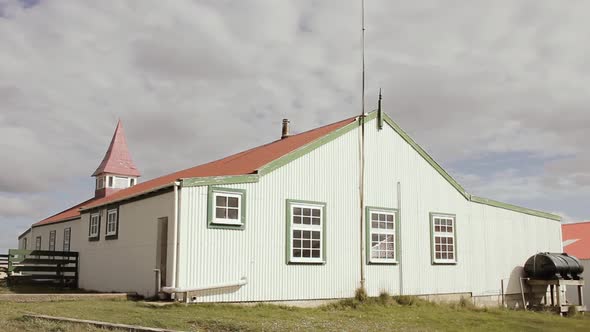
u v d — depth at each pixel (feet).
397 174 73.36
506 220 85.92
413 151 75.82
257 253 58.65
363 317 54.49
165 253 59.88
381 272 69.26
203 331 40.63
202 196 55.52
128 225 67.31
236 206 57.77
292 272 61.16
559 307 80.59
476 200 81.92
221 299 55.57
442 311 64.80
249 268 57.77
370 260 68.33
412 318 56.18
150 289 59.82
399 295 69.72
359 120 70.59
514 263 85.46
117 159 118.83
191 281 53.57
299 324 45.55
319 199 64.85
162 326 41.37
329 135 67.05
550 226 93.25
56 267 82.38
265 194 60.23
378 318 54.44
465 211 80.38
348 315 55.36
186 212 54.29
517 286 84.94
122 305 51.52
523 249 87.40
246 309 53.16
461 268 78.13
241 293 57.00
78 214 95.40
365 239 68.44
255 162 67.05
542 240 91.15
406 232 72.84
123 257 67.82
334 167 66.95
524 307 83.20
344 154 68.23
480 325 54.44
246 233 58.08
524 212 89.04
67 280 83.30
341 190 67.15
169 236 55.06
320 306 61.57
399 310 62.13
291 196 62.39
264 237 59.41
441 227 76.95
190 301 53.47
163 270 59.41
